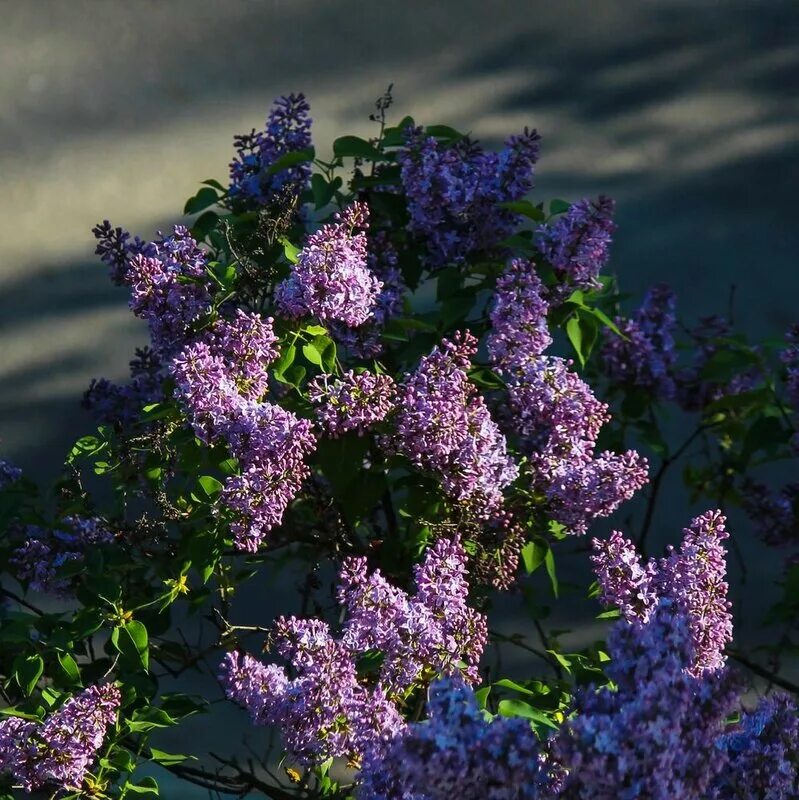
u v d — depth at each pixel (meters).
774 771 3.13
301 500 4.21
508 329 3.87
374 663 3.55
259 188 4.47
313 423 3.81
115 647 4.03
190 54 9.32
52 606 6.59
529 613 4.58
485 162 4.27
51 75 9.27
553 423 3.89
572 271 4.13
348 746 3.37
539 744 3.05
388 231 4.46
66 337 8.76
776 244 8.67
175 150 9.27
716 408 4.84
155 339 3.95
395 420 3.72
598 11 9.21
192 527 4.02
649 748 2.79
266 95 9.30
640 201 8.95
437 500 3.88
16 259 8.93
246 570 4.42
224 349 3.71
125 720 3.71
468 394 3.75
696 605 3.52
